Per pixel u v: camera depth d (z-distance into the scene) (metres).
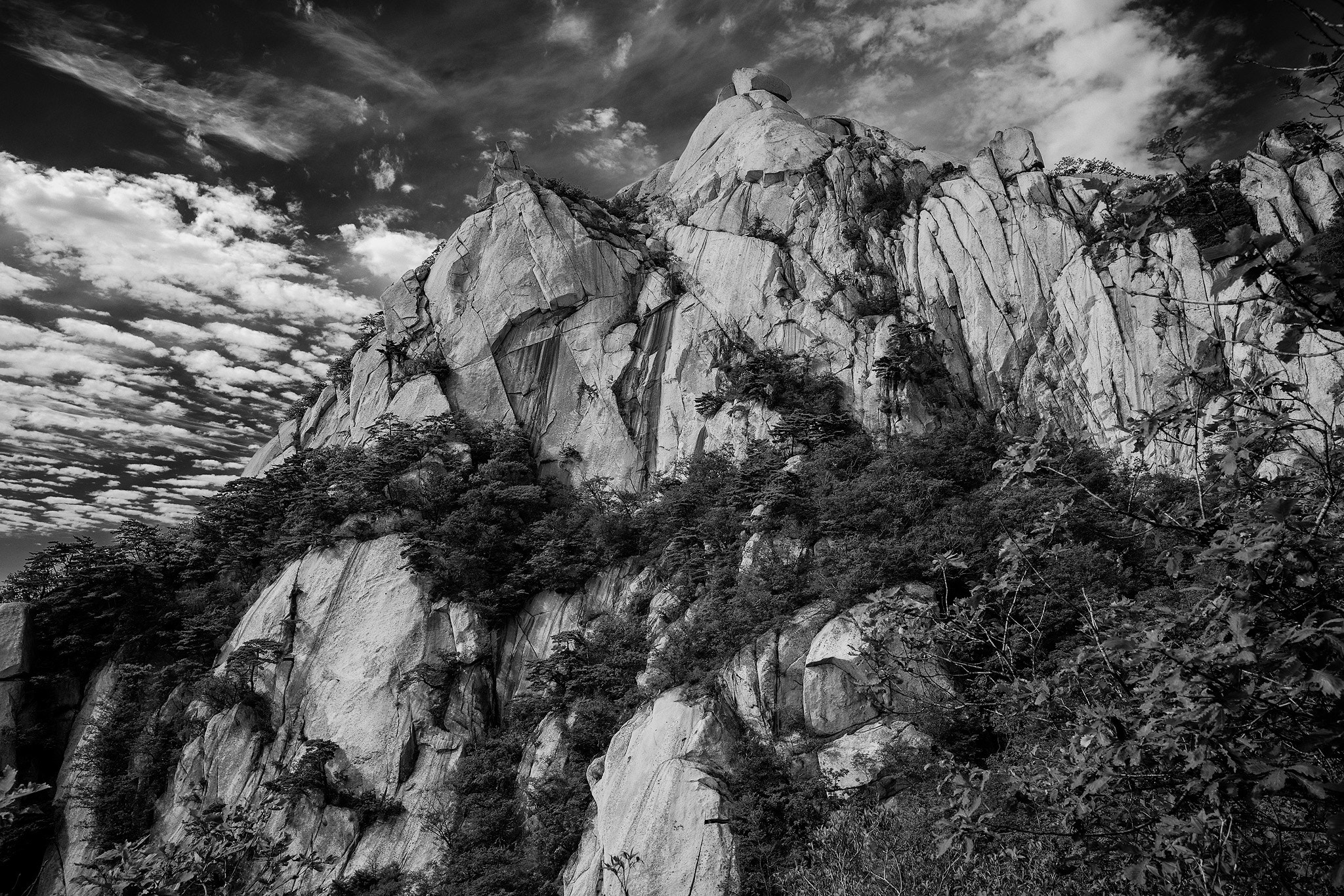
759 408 56.78
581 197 74.00
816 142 73.62
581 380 64.19
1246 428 7.59
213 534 62.06
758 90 86.94
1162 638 8.21
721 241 67.38
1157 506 9.02
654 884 30.45
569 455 61.53
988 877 13.45
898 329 55.88
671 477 57.69
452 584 51.31
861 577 35.94
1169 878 8.27
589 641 48.16
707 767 32.72
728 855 29.72
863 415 54.62
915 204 65.88
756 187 71.56
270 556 57.78
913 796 23.64
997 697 11.11
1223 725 6.97
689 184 79.00
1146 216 8.21
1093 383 51.34
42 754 52.09
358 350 73.06
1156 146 8.45
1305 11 7.00
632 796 33.78
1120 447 46.78
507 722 48.28
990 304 57.75
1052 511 10.64
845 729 32.97
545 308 65.25
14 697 52.28
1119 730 8.00
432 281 69.25
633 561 52.09
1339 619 6.42
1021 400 54.78
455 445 58.66
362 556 52.72
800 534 42.78
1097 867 9.82
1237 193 45.66
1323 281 6.30
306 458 65.31
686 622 43.16
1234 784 6.96
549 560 51.69
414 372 64.38
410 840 42.88
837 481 45.94
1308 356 6.82
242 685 49.66
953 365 56.97
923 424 53.19
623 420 62.03
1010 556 10.64
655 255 70.50
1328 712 6.84
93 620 56.38
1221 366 8.51
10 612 54.25
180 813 46.75
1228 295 42.97
